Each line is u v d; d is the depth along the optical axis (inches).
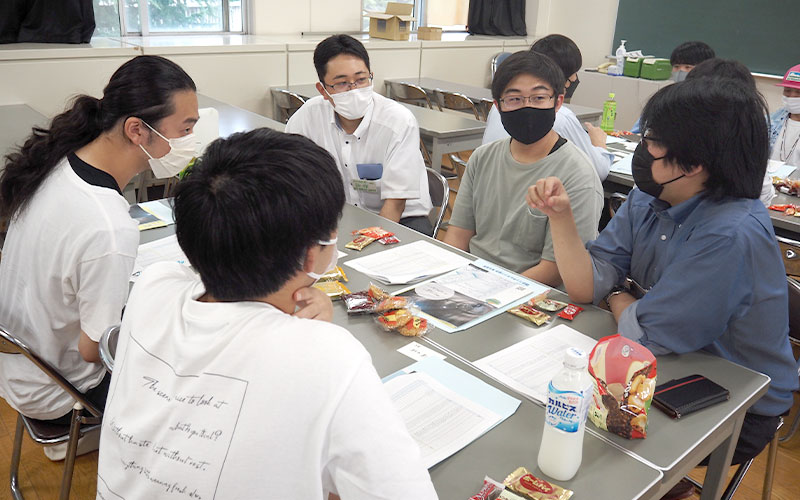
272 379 26.5
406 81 215.9
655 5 234.7
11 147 92.0
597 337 54.4
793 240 94.6
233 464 26.1
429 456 39.0
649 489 37.5
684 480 54.0
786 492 79.0
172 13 192.2
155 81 54.4
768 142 50.1
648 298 53.3
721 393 46.1
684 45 147.8
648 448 41.0
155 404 28.5
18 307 56.4
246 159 27.3
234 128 127.0
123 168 57.1
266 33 204.7
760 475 81.8
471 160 84.5
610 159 116.0
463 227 87.0
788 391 57.4
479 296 61.4
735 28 214.2
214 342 27.9
